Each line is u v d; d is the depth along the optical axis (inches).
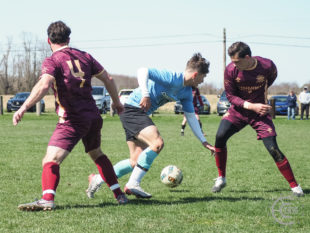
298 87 2728.8
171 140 681.6
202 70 259.6
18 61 3622.0
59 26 232.7
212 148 275.1
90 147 250.5
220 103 1576.0
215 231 195.6
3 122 1091.3
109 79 242.5
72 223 207.2
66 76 226.2
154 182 333.1
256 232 195.2
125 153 512.1
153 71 257.3
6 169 388.5
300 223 213.2
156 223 208.5
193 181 340.2
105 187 310.5
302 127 1039.0
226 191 300.2
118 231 194.4
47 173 230.8
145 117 261.9
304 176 368.8
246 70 276.4
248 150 555.5
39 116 1288.1
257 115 286.4
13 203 254.1
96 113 239.6
